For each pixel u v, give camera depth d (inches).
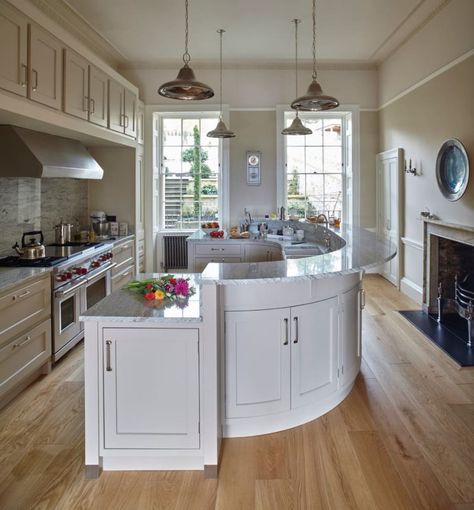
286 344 97.9
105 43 218.8
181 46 223.1
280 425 100.8
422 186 202.5
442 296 190.1
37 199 170.9
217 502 78.4
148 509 76.7
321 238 200.5
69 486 82.7
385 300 217.2
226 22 193.8
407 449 94.1
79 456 92.4
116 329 83.6
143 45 221.3
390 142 242.1
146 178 256.2
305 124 268.7
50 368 134.5
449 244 187.3
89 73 165.3
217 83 256.4
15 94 116.7
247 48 227.3
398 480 84.0
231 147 260.8
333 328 107.8
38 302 124.4
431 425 104.0
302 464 89.0
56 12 177.5
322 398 106.3
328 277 96.4
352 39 216.2
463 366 136.2
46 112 133.7
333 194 271.6
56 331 134.5
